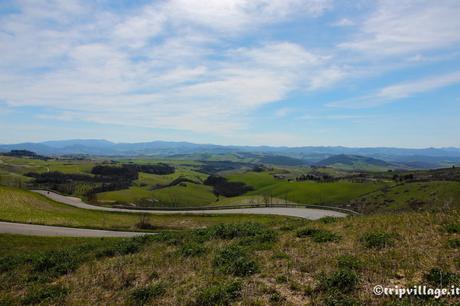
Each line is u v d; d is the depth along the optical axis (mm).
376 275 10016
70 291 12211
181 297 10156
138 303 10391
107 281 12586
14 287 13828
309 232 16203
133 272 13172
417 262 10562
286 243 14438
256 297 9477
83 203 79562
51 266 16281
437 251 11289
